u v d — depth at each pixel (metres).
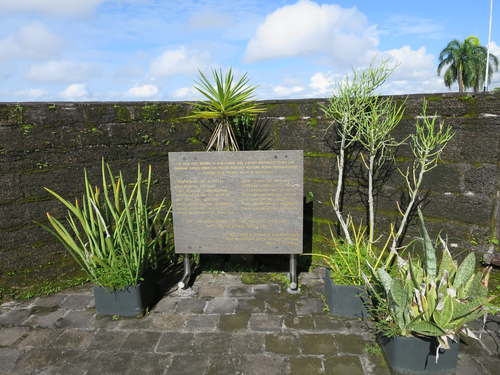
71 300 3.13
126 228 2.92
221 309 2.93
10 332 2.64
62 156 3.29
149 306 2.99
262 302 3.04
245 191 3.06
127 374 2.16
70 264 3.45
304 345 2.41
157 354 2.35
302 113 3.85
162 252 3.85
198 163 3.06
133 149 3.66
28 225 3.21
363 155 3.50
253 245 3.14
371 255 2.96
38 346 2.46
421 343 2.04
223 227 3.14
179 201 3.14
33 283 3.28
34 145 3.15
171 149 3.90
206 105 3.66
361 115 3.13
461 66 42.34
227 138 3.61
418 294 2.10
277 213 3.07
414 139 2.84
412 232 3.26
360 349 2.36
